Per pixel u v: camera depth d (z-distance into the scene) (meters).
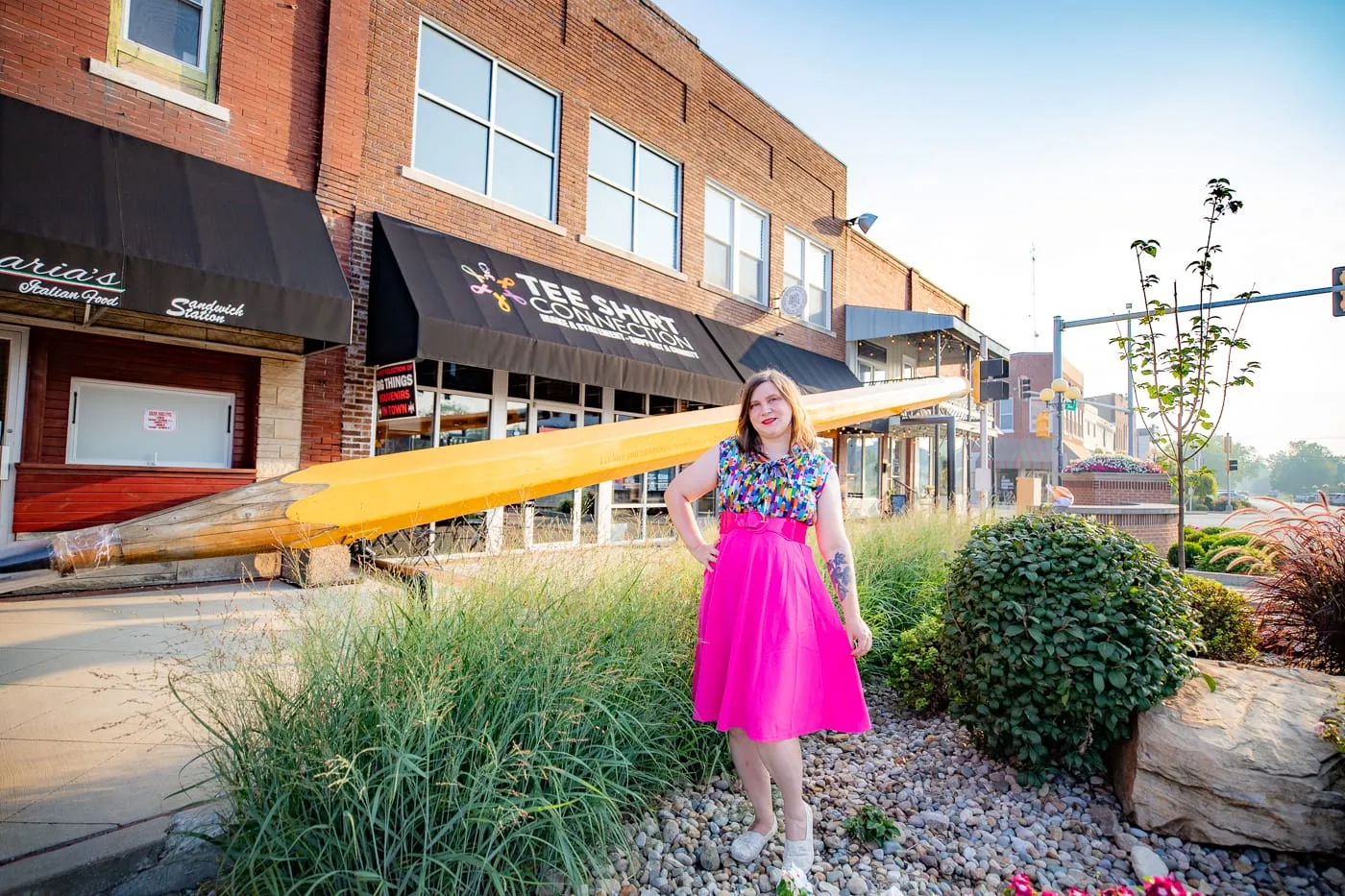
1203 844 2.51
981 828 2.68
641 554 3.75
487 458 5.11
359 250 7.32
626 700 2.78
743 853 2.40
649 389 9.10
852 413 9.35
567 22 9.80
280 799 1.90
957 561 3.26
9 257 4.64
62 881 1.94
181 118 6.20
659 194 11.54
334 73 7.17
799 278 14.93
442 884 1.94
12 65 5.43
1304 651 4.34
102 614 4.73
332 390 7.12
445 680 2.26
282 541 4.15
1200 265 6.03
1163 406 6.21
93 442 5.97
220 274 5.53
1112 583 2.86
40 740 2.82
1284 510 5.01
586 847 2.25
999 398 16.67
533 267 8.94
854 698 2.37
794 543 2.43
